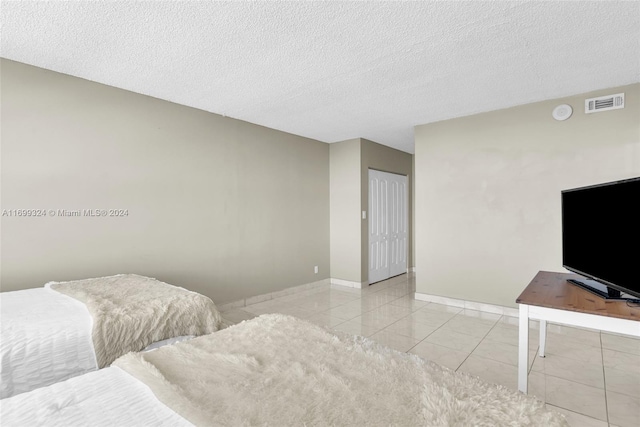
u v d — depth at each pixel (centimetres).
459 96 333
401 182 628
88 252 286
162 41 223
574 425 181
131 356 123
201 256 369
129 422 86
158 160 333
